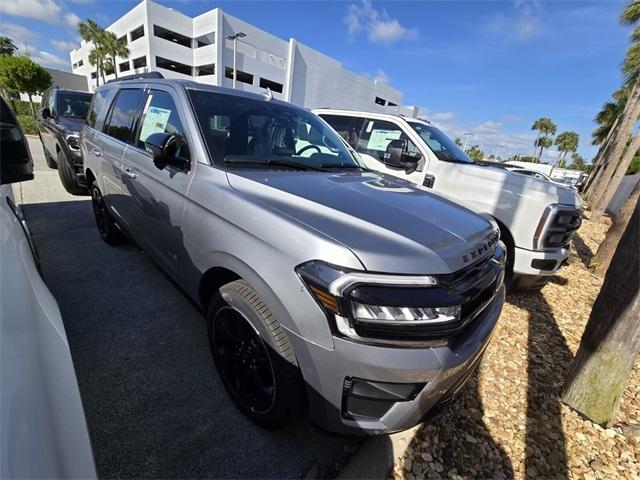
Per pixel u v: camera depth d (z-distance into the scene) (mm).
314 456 1735
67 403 858
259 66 37375
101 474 1539
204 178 1934
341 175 2285
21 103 28531
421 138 4457
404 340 1284
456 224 1740
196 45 36969
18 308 970
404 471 1703
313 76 42906
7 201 1706
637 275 1947
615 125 17938
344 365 1304
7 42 42438
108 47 37125
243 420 1882
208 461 1647
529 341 3076
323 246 1330
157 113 2547
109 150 3141
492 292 1722
